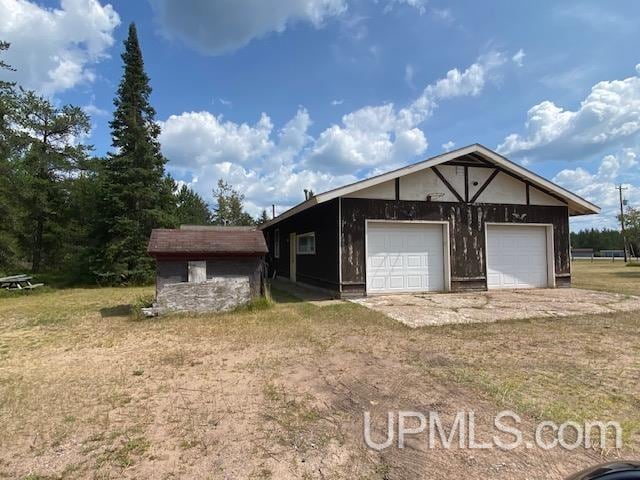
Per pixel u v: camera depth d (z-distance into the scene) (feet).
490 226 38.83
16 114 56.24
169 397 12.16
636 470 5.51
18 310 30.19
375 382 13.32
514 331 20.66
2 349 18.26
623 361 15.40
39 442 9.46
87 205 64.64
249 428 10.09
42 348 18.34
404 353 16.79
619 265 102.78
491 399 11.76
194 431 9.95
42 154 62.54
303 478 7.91
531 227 40.22
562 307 27.71
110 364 15.64
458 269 36.81
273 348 17.74
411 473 8.05
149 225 52.85
